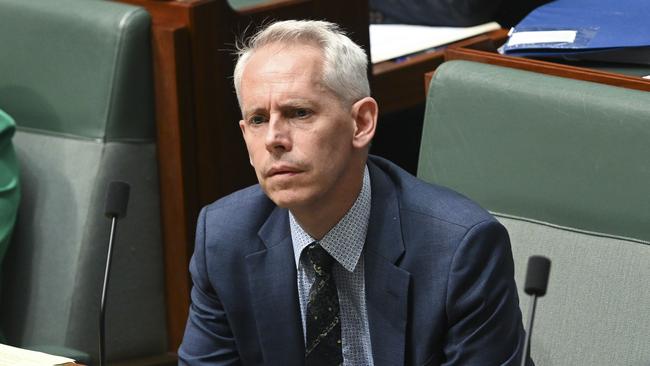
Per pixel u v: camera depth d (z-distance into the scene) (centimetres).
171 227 705
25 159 696
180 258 707
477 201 555
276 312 486
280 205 446
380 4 987
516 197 546
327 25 450
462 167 559
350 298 481
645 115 513
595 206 526
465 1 947
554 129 535
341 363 482
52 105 693
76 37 686
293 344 488
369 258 472
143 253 700
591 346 515
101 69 679
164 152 698
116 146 681
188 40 687
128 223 689
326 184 443
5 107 707
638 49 596
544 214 539
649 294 507
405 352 470
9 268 694
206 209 508
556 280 529
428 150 570
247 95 445
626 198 517
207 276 498
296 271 486
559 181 534
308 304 482
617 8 630
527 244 538
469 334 457
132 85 681
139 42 678
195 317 508
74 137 688
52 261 682
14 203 675
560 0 659
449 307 459
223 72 705
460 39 943
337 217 466
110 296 689
